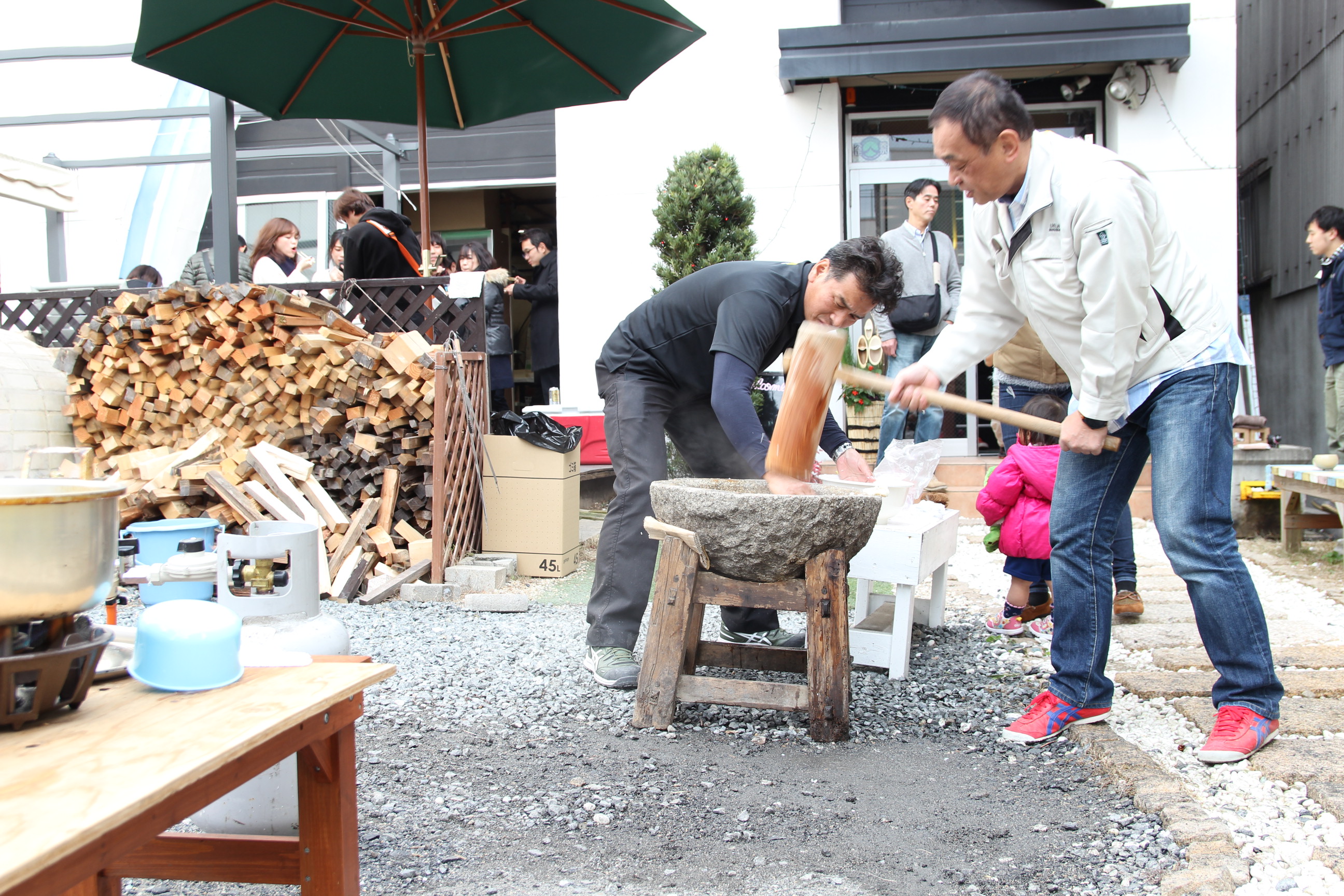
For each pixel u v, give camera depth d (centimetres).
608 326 945
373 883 231
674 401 408
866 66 849
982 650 448
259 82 701
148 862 195
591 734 339
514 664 429
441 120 777
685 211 809
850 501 320
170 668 152
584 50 689
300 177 1214
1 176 673
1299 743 306
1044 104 911
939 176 929
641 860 244
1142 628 472
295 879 192
